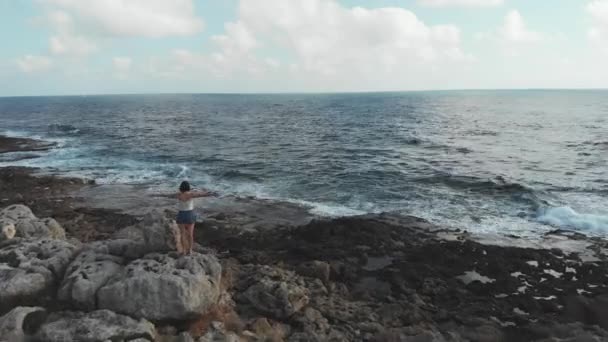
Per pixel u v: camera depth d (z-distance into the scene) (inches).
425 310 466.6
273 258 596.1
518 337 417.7
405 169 1190.9
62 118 3528.5
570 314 464.8
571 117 3029.0
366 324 417.7
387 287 524.4
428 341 382.9
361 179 1082.1
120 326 321.7
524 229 725.9
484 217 785.6
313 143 1775.3
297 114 3843.5
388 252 621.9
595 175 1091.3
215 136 2080.5
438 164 1263.5
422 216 796.6
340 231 682.8
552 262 588.4
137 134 2202.3
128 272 377.1
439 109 4296.3
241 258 585.6
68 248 440.8
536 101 6112.2
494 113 3580.2
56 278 398.0
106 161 1405.0
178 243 437.4
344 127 2488.9
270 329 386.6
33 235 517.7
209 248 614.5
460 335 413.7
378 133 2118.6
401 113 3742.6
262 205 880.9
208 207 868.6
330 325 413.7
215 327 356.5
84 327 316.5
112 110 4751.5
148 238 437.1
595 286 526.3
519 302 486.3
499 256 602.5
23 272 383.6
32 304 364.8
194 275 376.5
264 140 1899.6
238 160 1384.1
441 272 559.5
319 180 1087.6
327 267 532.1
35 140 1966.0
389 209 843.4
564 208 792.3
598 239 677.3
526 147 1584.6
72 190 1015.0
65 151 1622.8
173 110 4667.8
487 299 494.0
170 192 996.6
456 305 482.9
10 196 952.9
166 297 357.7
